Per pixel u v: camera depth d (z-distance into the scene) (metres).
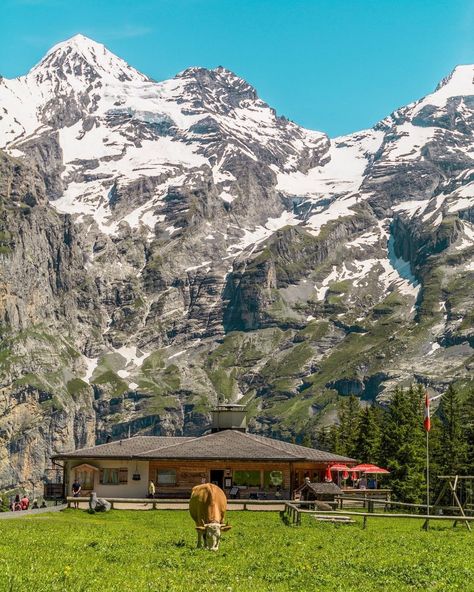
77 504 88.88
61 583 33.47
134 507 93.56
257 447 112.94
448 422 188.25
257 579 37.16
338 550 50.25
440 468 165.75
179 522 73.94
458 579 38.31
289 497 109.50
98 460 111.44
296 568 40.69
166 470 111.25
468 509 84.44
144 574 36.91
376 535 63.00
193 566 40.25
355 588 35.41
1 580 33.03
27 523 65.38
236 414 129.38
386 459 145.25
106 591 32.16
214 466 110.31
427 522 71.69
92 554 44.03
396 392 175.75
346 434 195.50
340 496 98.12
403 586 36.16
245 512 88.50
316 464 115.50
